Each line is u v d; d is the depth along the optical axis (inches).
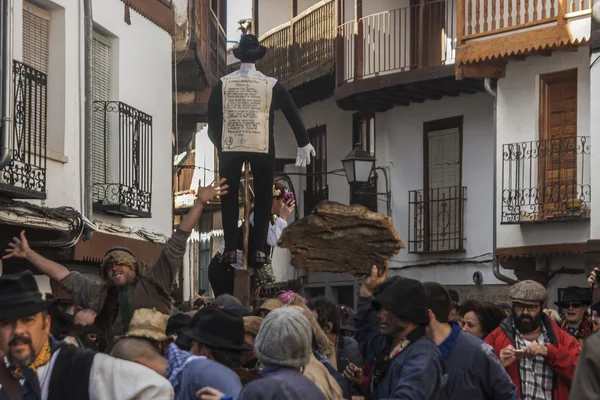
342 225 317.1
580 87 858.8
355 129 1149.1
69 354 204.4
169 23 744.3
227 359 257.3
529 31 863.7
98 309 344.8
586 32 829.8
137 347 249.9
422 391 255.4
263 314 336.8
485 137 993.5
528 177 893.2
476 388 278.5
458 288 1006.4
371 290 314.3
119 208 606.5
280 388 224.5
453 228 1015.6
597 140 793.6
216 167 1370.6
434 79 979.9
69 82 567.8
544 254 871.1
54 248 535.2
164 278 357.4
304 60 1182.9
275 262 1254.3
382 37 1064.8
